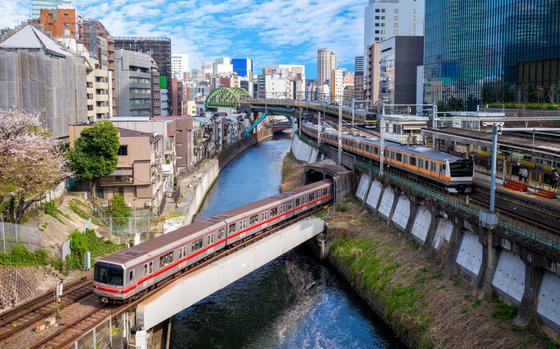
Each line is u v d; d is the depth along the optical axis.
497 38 95.56
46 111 64.25
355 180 68.75
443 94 118.25
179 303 37.00
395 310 39.91
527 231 33.66
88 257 42.72
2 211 43.16
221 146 140.12
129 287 34.41
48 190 48.41
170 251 38.53
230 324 41.62
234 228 47.75
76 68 77.44
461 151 63.16
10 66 60.88
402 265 45.31
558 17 80.31
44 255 40.66
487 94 99.50
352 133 90.00
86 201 58.78
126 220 53.84
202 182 85.88
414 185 50.56
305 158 111.81
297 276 51.97
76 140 58.62
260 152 160.00
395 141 75.31
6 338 30.08
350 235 55.78
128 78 119.38
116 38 196.00
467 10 106.12
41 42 68.56
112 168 58.66
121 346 32.34
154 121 76.69
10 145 42.16
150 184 61.00
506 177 53.69
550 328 30.28
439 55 119.81
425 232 46.47
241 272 44.12
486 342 32.03
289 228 52.31
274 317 42.91
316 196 63.19
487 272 35.88
